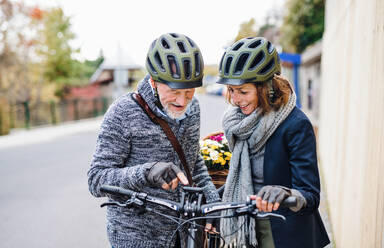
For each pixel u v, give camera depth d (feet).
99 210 16.71
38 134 48.29
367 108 7.57
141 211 5.17
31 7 72.59
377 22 6.92
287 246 6.07
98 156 5.58
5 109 51.37
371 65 7.32
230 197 6.62
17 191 19.89
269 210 4.69
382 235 6.27
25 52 75.05
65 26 83.56
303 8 52.75
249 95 5.99
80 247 13.01
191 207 4.98
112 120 5.64
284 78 6.08
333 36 16.74
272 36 75.92
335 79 14.96
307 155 5.71
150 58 5.45
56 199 18.38
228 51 6.07
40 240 13.64
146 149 5.73
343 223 10.43
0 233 14.30
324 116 21.97
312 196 5.42
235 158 6.60
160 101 5.74
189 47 5.39
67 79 86.28
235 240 6.95
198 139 6.45
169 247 5.64
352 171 9.25
